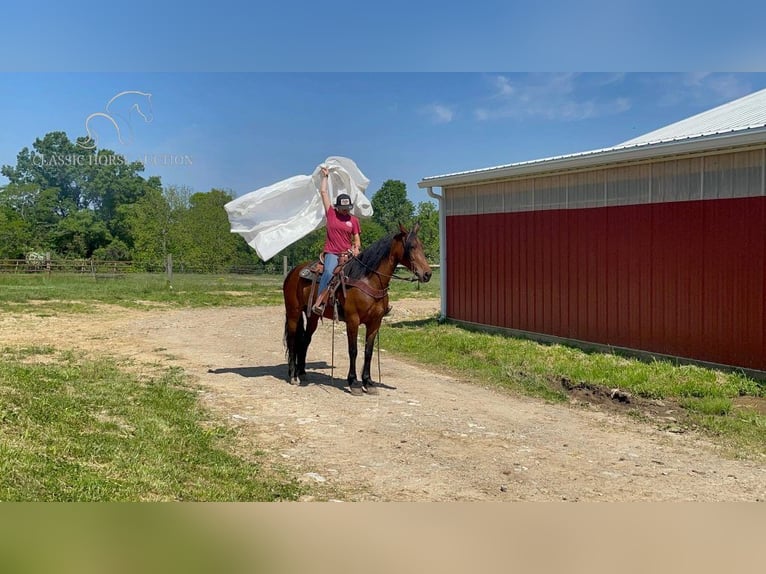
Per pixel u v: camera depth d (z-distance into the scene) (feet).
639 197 35.55
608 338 37.73
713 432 23.13
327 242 28.66
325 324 52.65
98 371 29.55
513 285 44.96
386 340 44.34
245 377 31.35
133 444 17.98
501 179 45.34
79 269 109.19
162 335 46.50
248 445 20.31
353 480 17.53
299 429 22.44
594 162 36.76
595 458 20.12
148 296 74.84
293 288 29.94
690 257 32.78
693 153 32.09
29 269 107.45
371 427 22.99
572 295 40.11
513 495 16.69
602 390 28.96
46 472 14.30
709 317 31.89
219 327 52.16
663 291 34.27
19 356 33.88
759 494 17.12
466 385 31.30
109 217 234.99
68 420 19.04
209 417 23.36
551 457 20.16
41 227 203.21
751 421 24.17
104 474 15.03
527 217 43.55
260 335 47.55
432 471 18.49
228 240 157.58
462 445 21.20
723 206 31.14
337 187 30.99
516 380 31.50
